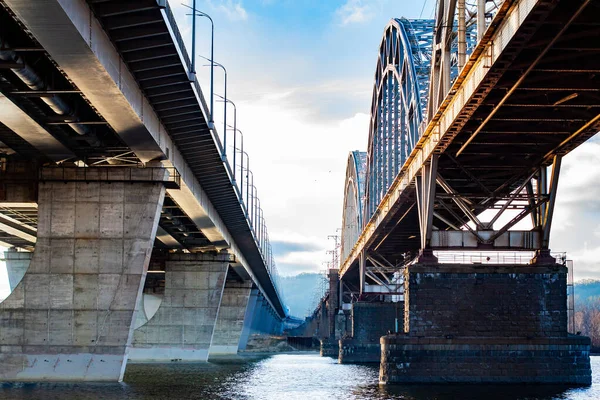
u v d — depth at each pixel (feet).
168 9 130.72
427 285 207.82
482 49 154.20
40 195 184.75
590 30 133.08
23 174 186.29
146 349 337.72
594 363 422.82
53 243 183.11
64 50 120.26
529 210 217.97
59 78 148.87
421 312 207.21
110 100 143.54
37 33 114.11
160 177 184.65
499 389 195.31
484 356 204.54
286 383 234.79
